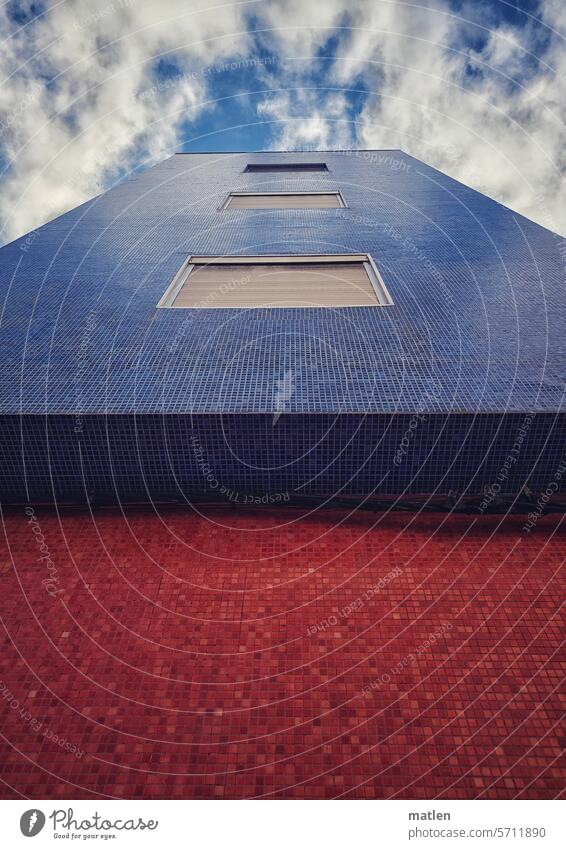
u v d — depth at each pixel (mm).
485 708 1855
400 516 2719
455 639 2105
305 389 2707
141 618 2234
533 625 2158
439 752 1736
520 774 1682
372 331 3271
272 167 9359
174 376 2850
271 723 1827
